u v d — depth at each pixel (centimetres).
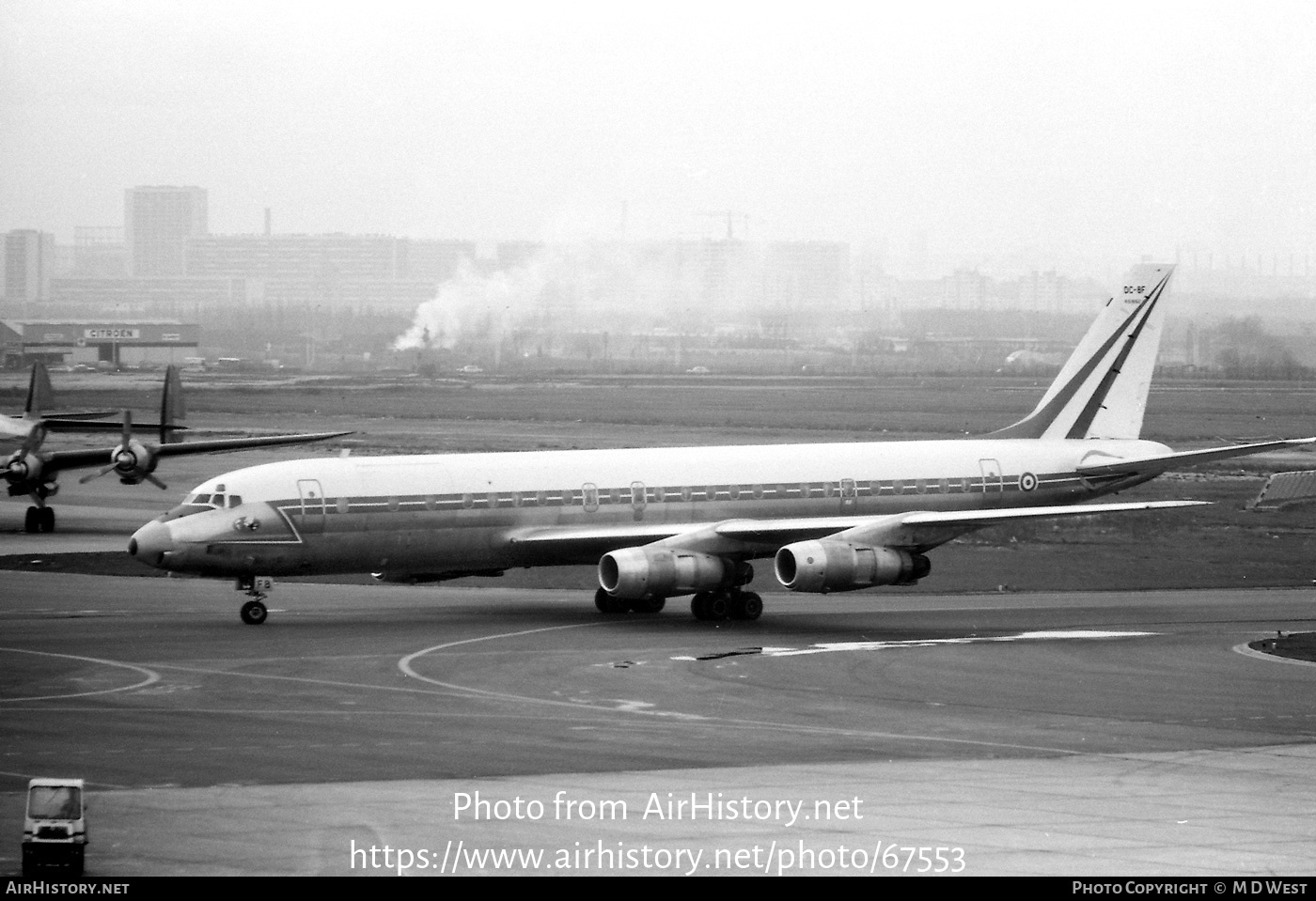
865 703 9569
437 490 13475
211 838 6056
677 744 8125
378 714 8956
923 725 8819
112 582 15638
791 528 13575
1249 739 8488
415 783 7094
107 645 11600
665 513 14438
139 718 8769
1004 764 7712
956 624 13550
